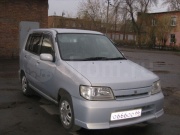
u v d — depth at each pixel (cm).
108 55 563
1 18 1501
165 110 633
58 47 539
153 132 486
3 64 1339
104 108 412
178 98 767
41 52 609
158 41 4344
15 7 1534
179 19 4625
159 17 4606
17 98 695
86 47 562
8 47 1541
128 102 427
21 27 1562
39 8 1608
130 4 4703
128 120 434
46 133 466
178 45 4353
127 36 5184
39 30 664
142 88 448
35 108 609
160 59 2244
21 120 528
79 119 428
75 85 439
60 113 495
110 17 5209
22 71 729
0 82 905
